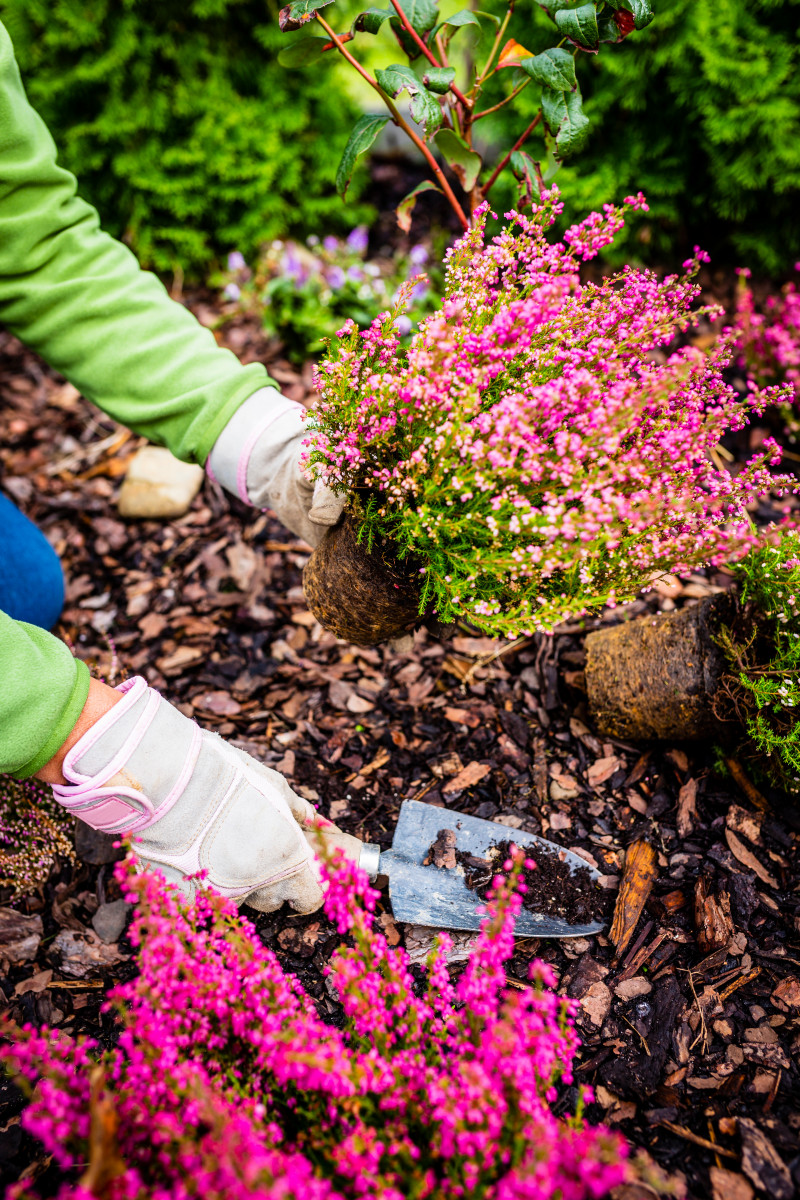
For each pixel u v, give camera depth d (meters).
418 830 1.51
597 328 1.24
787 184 2.39
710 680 1.50
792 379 2.21
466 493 1.04
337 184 1.45
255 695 1.93
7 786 1.58
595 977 1.36
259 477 1.44
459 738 1.78
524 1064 0.91
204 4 2.84
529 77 1.45
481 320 1.16
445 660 1.95
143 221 3.15
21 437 2.77
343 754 1.76
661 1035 1.29
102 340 1.46
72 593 2.25
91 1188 0.76
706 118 2.49
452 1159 0.90
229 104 3.04
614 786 1.65
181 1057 1.01
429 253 3.12
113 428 2.79
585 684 1.77
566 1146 0.83
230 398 1.42
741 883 1.46
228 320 3.06
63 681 1.15
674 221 2.69
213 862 1.27
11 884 1.58
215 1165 0.80
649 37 2.42
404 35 1.40
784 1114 1.18
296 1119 1.03
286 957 1.41
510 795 1.66
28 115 1.42
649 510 1.09
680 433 1.18
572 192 2.59
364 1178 0.83
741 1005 1.31
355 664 1.98
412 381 1.05
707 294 2.74
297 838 1.30
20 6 2.91
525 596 1.17
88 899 1.57
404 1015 1.06
